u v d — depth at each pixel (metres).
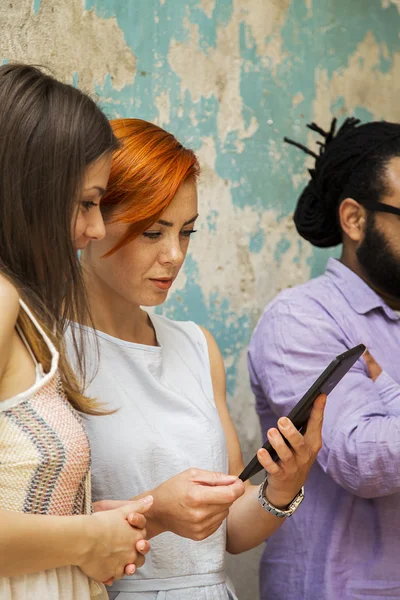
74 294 1.59
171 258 1.89
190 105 2.89
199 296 2.92
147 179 1.83
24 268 1.49
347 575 2.25
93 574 1.50
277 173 3.06
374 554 2.26
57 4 2.64
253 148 3.02
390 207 2.40
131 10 2.77
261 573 2.45
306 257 3.12
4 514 1.35
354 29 3.22
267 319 2.42
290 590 2.33
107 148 1.54
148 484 1.86
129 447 1.85
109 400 1.88
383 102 3.28
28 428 1.43
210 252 2.94
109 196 1.85
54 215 1.47
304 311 2.37
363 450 2.13
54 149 1.46
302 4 3.11
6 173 1.45
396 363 2.39
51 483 1.44
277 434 1.74
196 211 1.95
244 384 2.99
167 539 1.88
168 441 1.90
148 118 2.81
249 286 3.01
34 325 1.47
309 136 3.13
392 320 2.45
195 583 1.89
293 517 2.35
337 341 2.34
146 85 2.81
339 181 2.52
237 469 2.10
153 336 2.09
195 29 2.90
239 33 2.98
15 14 2.57
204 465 1.91
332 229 2.62
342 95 3.20
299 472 1.81
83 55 2.69
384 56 3.28
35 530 1.38
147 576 1.87
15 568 1.37
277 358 2.35
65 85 1.54
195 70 2.90
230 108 2.97
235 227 2.98
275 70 3.06
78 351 1.73
